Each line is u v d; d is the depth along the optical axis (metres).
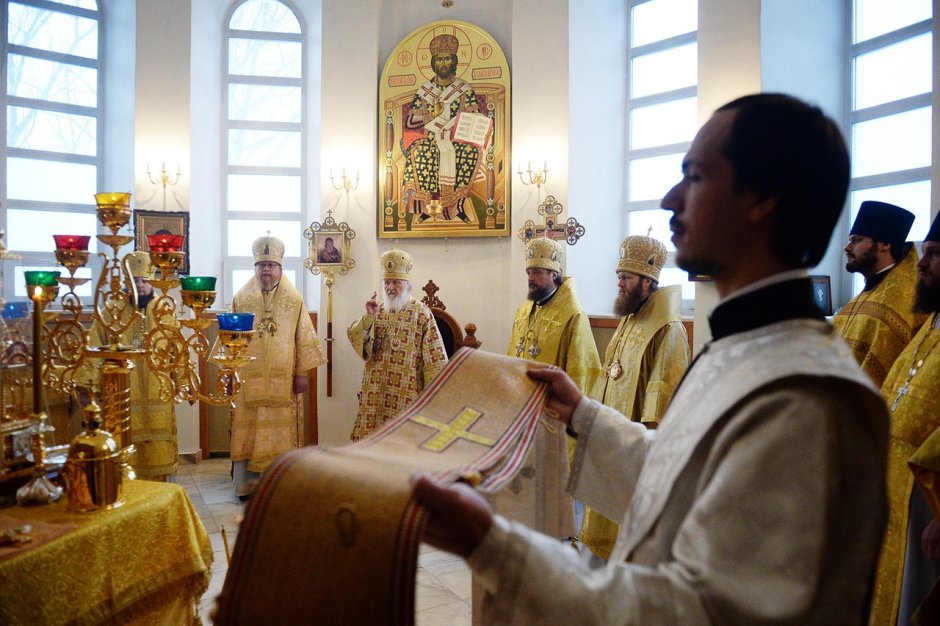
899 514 2.05
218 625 0.83
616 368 3.28
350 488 0.83
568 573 0.72
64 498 1.81
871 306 2.62
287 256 6.85
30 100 6.17
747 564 0.67
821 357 0.74
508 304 6.09
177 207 6.03
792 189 0.81
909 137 4.24
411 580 0.73
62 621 1.53
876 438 0.71
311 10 6.83
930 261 2.11
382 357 4.41
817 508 0.67
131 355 1.91
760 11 4.28
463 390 1.21
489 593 0.80
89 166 6.47
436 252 6.23
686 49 5.79
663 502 0.80
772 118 0.83
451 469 0.90
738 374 0.78
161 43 5.99
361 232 6.09
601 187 5.99
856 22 4.54
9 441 1.78
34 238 6.21
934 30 3.50
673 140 5.86
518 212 5.87
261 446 4.71
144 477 4.53
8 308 1.89
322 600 0.78
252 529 0.85
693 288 5.73
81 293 6.30
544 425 1.42
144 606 1.80
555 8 5.77
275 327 4.78
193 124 6.21
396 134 6.17
